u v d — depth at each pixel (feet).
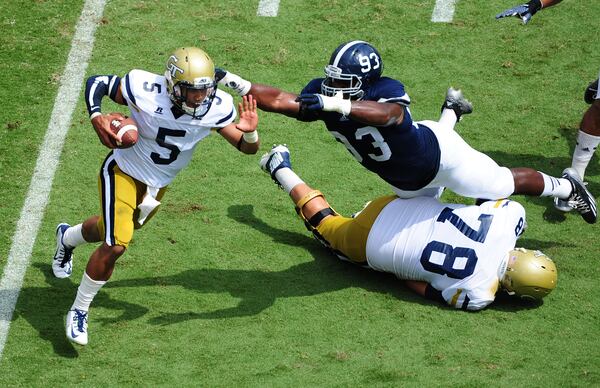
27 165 87.92
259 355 68.95
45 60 100.37
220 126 67.26
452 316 73.10
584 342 70.74
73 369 67.56
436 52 103.76
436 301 74.43
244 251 79.66
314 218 78.48
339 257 78.54
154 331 71.00
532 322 72.69
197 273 76.95
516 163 91.09
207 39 104.01
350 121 69.10
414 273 73.87
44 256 78.38
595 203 82.99
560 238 82.74
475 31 106.42
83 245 80.02
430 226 73.05
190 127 66.33
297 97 66.49
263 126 94.07
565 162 91.66
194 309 73.26
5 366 67.72
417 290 74.79
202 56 64.03
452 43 104.94
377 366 67.97
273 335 70.85
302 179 87.86
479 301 72.64
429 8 109.40
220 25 106.11
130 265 77.46
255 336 70.74
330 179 88.22
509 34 106.32
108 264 67.05
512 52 104.12
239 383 66.28
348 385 66.23
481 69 101.96
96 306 73.20
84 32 104.22
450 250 72.38
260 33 105.19
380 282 76.64
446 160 71.97
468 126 95.20
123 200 67.15
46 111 94.17
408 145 69.97
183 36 104.32
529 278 71.56
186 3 109.09
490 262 72.49
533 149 92.99
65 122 93.15
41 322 71.77
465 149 73.26
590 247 81.46
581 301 75.05
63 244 73.92
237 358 68.64
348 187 87.40
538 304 74.69
